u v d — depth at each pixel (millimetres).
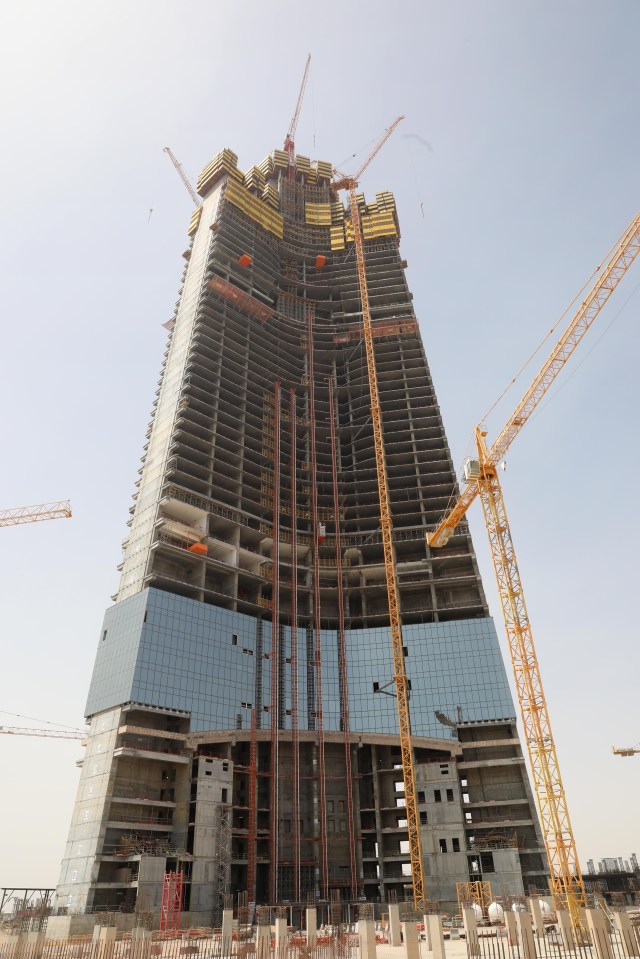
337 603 135875
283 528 138750
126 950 44000
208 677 106500
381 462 130500
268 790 105312
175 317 165750
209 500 127125
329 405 161375
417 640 118250
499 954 40594
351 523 143250
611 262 75812
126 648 103938
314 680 117000
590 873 140250
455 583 128500
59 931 74188
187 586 114312
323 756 108562
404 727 99125
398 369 163750
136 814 92000
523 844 98938
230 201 176000
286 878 99750
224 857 90562
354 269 183875
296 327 170500
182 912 83062
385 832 102750
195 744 99312
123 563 122375
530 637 79000
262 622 118500
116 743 94125
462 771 107062
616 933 51906
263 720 109250
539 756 72938
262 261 174875
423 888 85750
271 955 43812
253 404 149375
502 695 110188
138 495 132000
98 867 84312
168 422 137000
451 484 143125
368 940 34469
